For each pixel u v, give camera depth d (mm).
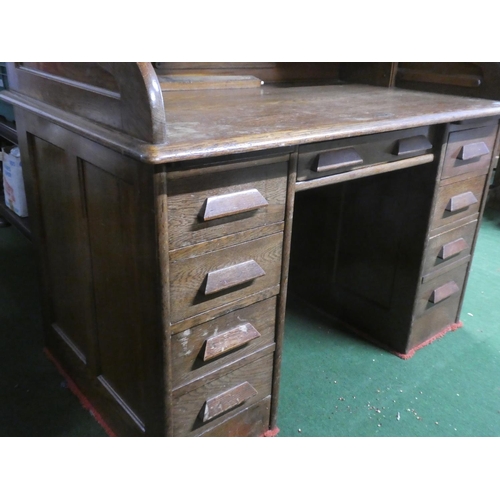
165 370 1100
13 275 2264
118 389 1354
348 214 1900
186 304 1074
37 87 1323
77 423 1449
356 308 1985
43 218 1519
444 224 1722
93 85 1058
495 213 3301
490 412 1586
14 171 2428
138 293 1100
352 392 1649
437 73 1865
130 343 1214
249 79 1862
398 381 1714
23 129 1438
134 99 912
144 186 947
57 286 1560
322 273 2082
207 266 1075
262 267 1188
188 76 1740
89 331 1404
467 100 1708
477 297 2275
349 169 1295
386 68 2012
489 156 1764
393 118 1325
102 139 986
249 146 991
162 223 958
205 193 1004
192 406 1199
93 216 1215
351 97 1707
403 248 1749
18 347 1782
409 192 1678
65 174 1280
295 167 1144
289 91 1834
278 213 1161
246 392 1288
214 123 1150
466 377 1748
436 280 1821
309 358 1819
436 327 1959
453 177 1656
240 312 1199
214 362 1199
